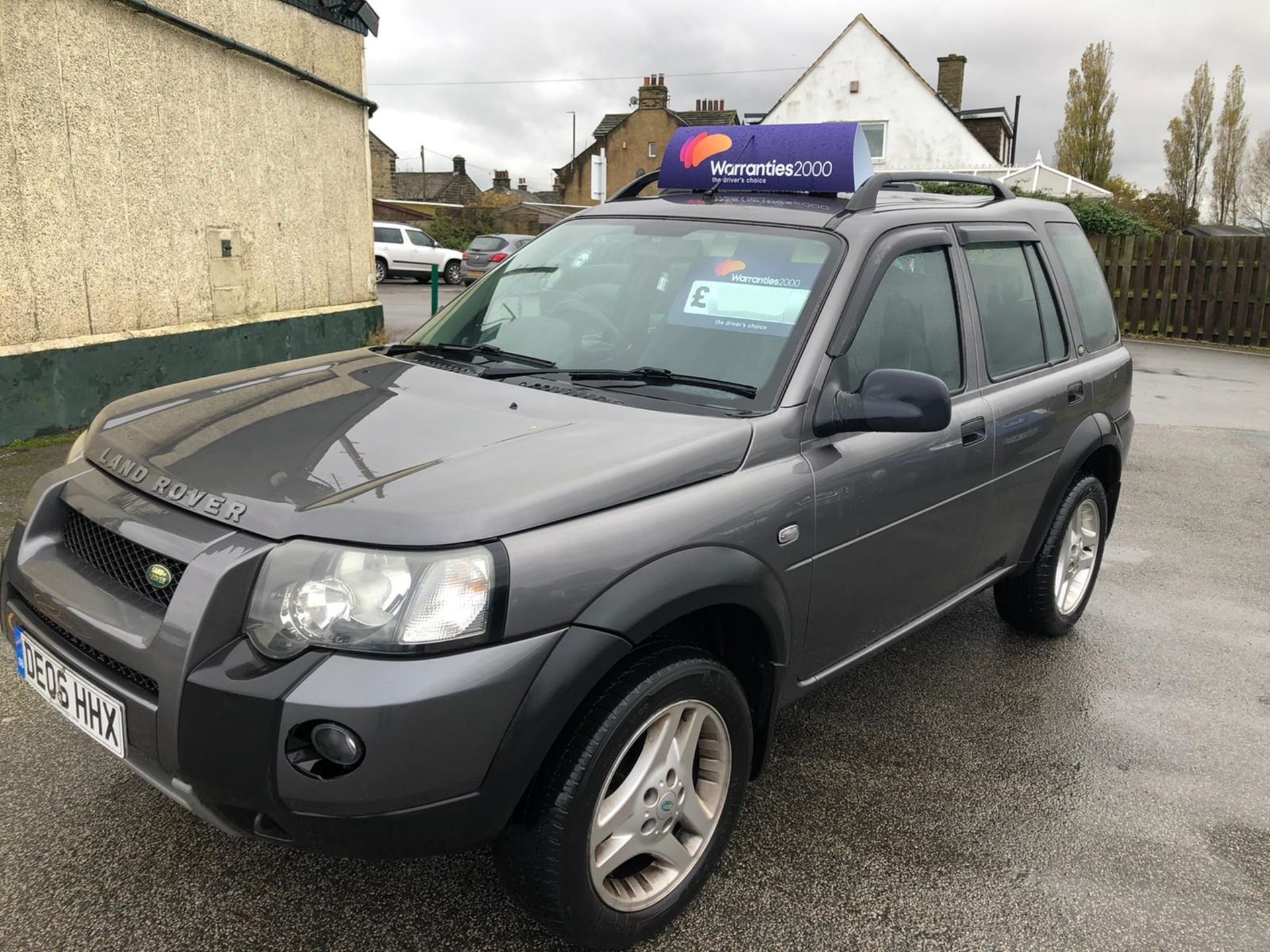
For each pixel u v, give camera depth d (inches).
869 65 1326.3
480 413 101.7
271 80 362.6
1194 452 339.6
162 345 308.3
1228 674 167.9
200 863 104.5
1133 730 147.2
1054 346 161.9
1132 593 205.2
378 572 76.5
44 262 266.2
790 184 133.4
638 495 89.7
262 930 95.7
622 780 91.5
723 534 94.2
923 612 135.8
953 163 1323.8
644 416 102.3
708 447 97.1
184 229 320.8
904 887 108.1
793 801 123.7
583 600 82.4
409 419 99.5
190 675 76.9
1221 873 114.0
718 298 118.0
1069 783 131.5
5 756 121.6
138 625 82.0
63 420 274.2
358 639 75.5
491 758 78.1
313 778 74.7
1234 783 133.8
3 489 220.5
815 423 107.6
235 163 344.5
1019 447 145.3
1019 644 177.2
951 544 134.6
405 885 103.2
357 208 438.3
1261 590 209.0
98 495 91.9
